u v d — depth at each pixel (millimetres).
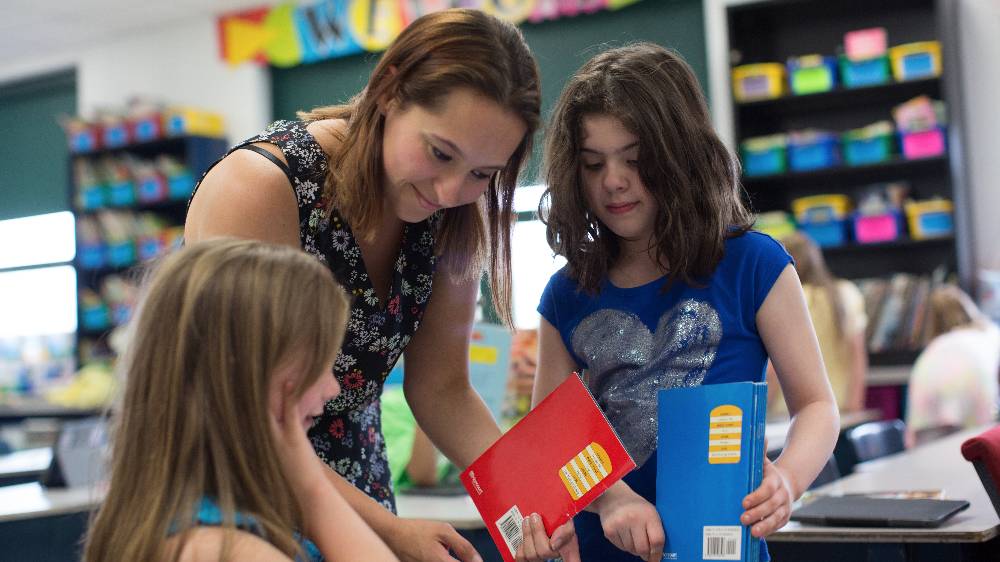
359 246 1553
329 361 1204
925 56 5707
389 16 7180
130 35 8172
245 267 1180
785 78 6133
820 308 4312
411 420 2789
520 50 1415
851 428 3975
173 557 1111
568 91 1646
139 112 7605
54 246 8750
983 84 5980
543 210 1734
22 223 8875
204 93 7871
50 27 7973
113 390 1256
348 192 1462
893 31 6039
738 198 1712
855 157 5863
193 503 1132
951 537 1862
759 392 1354
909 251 5988
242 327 1154
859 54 5824
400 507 2475
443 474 2824
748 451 1338
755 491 1336
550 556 1406
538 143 1718
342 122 1572
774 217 5941
